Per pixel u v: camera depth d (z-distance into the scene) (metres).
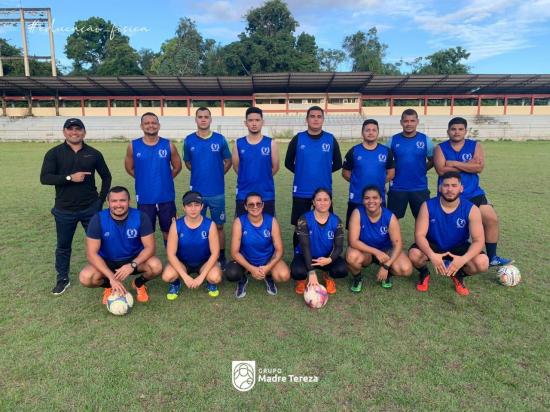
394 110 39.31
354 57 58.31
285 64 50.34
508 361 2.91
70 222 4.07
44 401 2.51
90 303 3.85
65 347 3.09
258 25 56.34
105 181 4.41
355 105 37.97
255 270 3.93
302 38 55.78
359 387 2.65
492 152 20.91
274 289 4.11
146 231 3.84
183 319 3.54
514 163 15.85
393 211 5.17
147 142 4.58
